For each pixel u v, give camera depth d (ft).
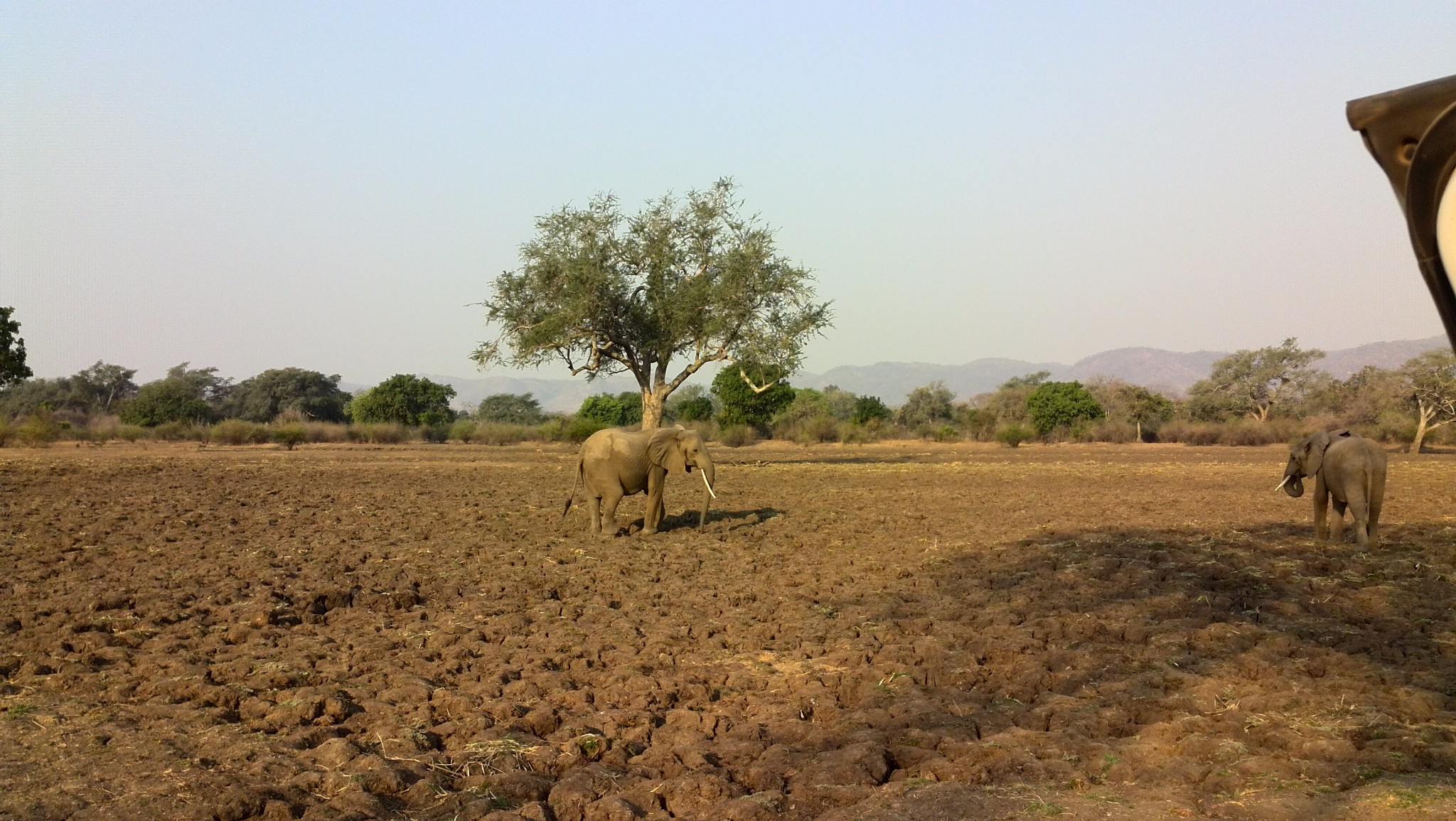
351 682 26.32
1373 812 16.71
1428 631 31.42
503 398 371.35
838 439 208.54
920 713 23.54
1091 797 17.94
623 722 23.41
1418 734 20.94
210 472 105.19
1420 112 5.65
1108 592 38.75
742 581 42.47
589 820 18.06
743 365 113.91
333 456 143.74
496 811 17.84
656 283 112.37
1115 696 24.73
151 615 33.60
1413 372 196.95
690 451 58.13
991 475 109.29
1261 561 45.47
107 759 19.94
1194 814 17.04
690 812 18.34
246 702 24.09
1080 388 232.94
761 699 25.55
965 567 45.91
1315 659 27.66
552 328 108.68
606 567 45.42
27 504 69.97
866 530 60.13
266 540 53.16
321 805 18.06
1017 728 22.35
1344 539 53.26
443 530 58.95
